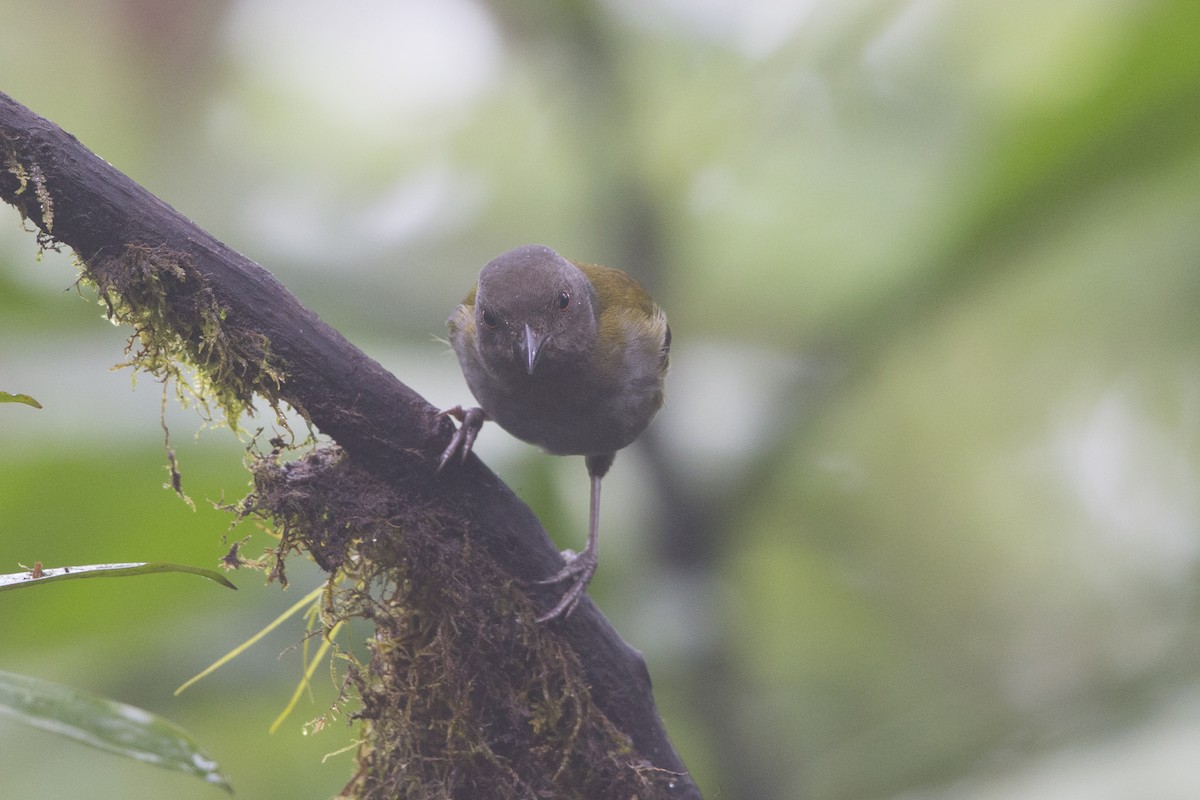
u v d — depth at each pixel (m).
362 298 10.54
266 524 6.70
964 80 12.91
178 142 13.36
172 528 9.03
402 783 6.43
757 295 11.45
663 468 9.78
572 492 11.34
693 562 9.76
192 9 13.20
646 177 10.77
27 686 3.63
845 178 12.24
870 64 12.85
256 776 12.21
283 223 12.34
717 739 9.67
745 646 10.04
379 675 6.53
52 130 5.55
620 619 9.71
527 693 6.54
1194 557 14.46
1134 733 8.33
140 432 8.80
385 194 13.10
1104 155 8.69
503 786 6.41
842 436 14.65
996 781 8.70
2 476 8.59
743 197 12.23
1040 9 12.28
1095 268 13.63
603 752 6.55
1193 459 14.80
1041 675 13.62
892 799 9.30
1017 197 8.84
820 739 13.46
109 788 12.49
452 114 13.30
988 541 14.77
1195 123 8.52
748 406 10.04
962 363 14.47
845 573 14.74
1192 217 12.59
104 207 5.68
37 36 13.17
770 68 10.68
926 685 14.12
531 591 6.60
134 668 9.48
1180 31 7.95
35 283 9.44
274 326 6.01
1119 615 14.21
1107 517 14.88
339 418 6.17
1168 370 14.54
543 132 13.09
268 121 13.51
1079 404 14.88
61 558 8.98
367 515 6.32
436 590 6.43
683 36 10.93
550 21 10.69
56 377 9.16
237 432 6.46
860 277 9.84
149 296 5.87
